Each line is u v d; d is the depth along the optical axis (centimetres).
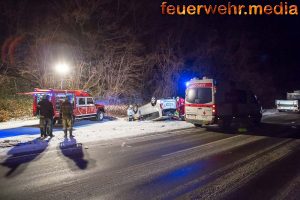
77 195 537
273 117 2342
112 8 2691
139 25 2914
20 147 970
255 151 931
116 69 2495
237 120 1518
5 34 2411
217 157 841
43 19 2389
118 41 2692
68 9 2494
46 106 1156
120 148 965
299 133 1370
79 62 2347
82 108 1655
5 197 526
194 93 1455
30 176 649
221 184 600
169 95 2739
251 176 657
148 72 2848
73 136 1205
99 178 636
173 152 906
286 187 586
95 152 899
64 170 697
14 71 2402
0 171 686
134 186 586
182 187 581
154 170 700
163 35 3031
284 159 822
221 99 1407
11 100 2069
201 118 1412
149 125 1608
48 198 523
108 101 2341
